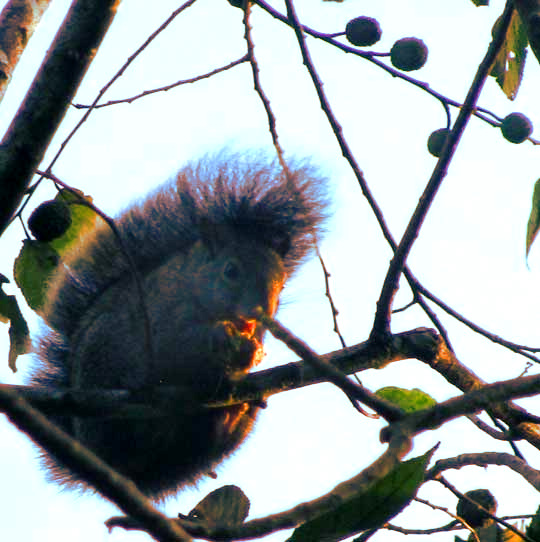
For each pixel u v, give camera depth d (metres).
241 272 7.40
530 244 6.25
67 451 3.02
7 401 2.98
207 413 7.41
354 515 4.04
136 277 5.61
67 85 5.42
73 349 7.78
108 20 5.41
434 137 7.12
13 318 6.29
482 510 5.77
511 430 6.32
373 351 6.21
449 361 6.31
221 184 8.19
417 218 5.81
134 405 5.70
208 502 5.50
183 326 6.99
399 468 4.03
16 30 6.34
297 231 8.40
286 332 4.22
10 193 5.54
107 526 3.77
